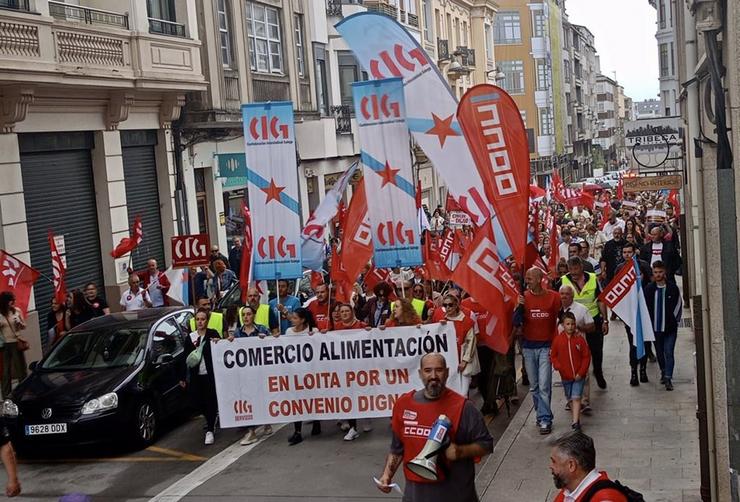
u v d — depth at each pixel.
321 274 15.94
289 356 11.57
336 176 34.72
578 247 16.88
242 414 11.70
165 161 23.55
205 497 10.03
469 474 6.42
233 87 26.19
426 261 14.98
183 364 13.45
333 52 34.50
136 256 22.41
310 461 11.12
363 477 10.36
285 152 12.19
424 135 11.73
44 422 11.66
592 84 144.88
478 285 10.86
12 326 14.68
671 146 23.64
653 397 13.16
